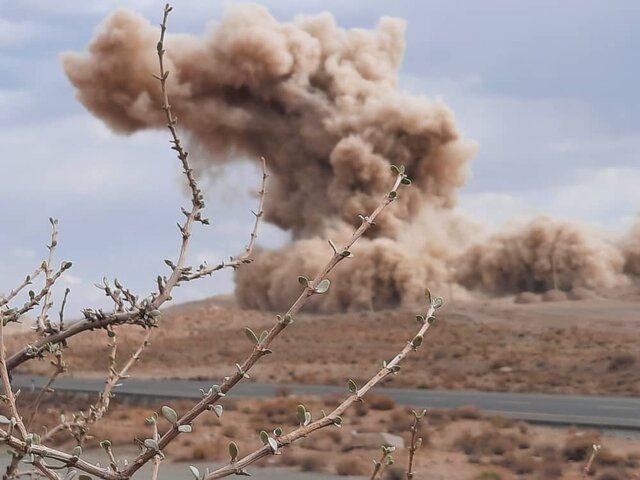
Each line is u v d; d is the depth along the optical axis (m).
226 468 9.40
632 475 101.38
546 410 165.25
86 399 173.12
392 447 11.48
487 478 102.81
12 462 9.51
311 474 110.19
